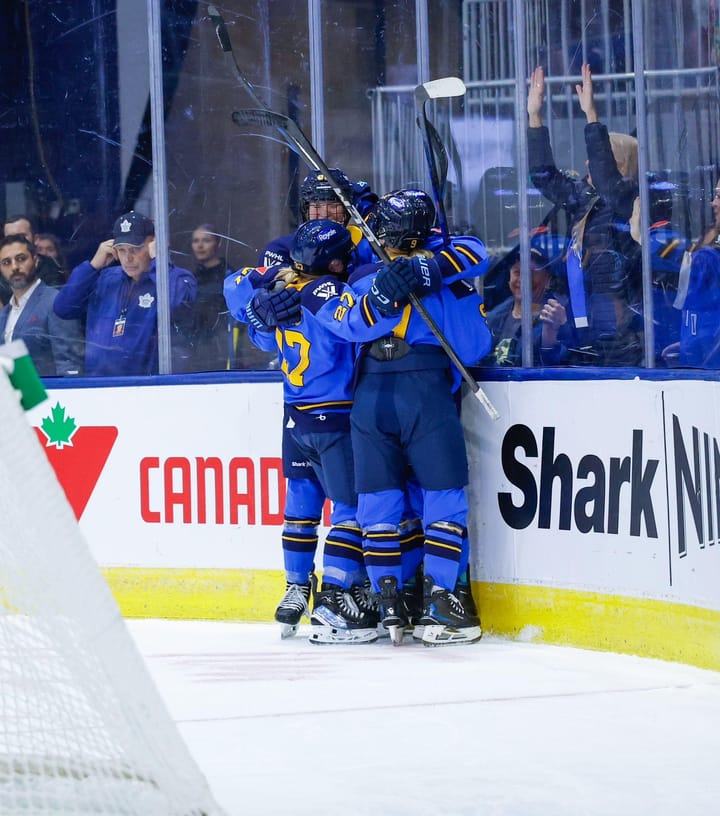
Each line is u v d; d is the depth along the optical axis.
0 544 7.84
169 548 20.16
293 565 18.27
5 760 8.20
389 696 13.66
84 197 21.61
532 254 18.78
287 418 18.23
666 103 17.30
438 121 20.09
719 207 16.64
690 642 14.82
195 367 21.38
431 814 9.12
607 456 16.03
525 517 17.08
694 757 10.72
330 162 21.05
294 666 15.72
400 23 20.41
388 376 16.86
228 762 10.89
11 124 21.95
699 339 16.80
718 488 14.09
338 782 10.09
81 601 7.64
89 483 20.69
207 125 21.28
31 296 22.00
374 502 16.98
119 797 7.98
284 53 21.27
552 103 18.52
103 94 21.44
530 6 18.72
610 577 16.02
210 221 21.34
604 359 18.30
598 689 13.74
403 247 16.97
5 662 8.12
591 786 9.84
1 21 21.70
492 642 17.25
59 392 20.84
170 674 15.30
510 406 17.20
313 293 17.27
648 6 17.30
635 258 17.92
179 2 21.22
